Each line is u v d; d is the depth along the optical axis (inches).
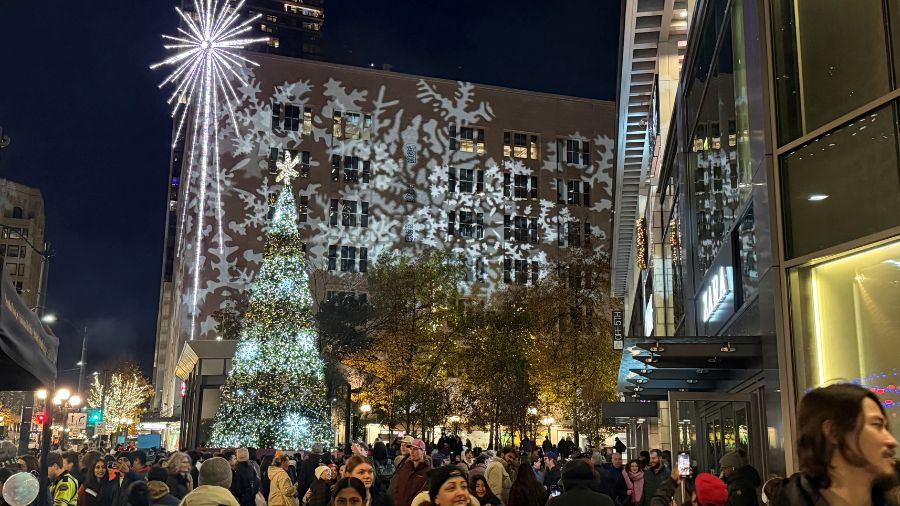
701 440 709.9
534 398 1851.6
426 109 3390.7
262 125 3110.2
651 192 1309.1
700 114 826.2
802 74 485.1
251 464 585.9
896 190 408.5
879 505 105.0
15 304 304.2
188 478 440.8
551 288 2327.8
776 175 494.6
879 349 418.9
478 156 3452.3
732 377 719.1
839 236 444.5
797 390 467.5
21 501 273.3
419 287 1998.0
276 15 5521.7
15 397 2982.3
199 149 3110.2
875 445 104.0
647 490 551.2
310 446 1362.0
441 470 209.5
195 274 2908.5
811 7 481.1
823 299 460.1
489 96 3516.2
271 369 1374.3
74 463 496.4
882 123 421.1
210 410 1886.1
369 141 3272.6
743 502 370.0
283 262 1423.5
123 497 434.0
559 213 3535.9
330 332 1972.2
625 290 2292.1
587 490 248.1
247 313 1413.6
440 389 1924.2
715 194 744.3
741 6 597.9
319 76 3238.2
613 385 1803.6
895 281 411.2
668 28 1159.0
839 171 449.1
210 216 2967.5
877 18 427.5
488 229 3383.4
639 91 1326.3
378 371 1937.7
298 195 3112.7
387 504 321.7
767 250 497.7
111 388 3400.6
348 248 3149.6
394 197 3257.9
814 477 107.9
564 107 3639.3
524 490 351.6
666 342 556.1
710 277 773.9
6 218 5536.4
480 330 1931.6
